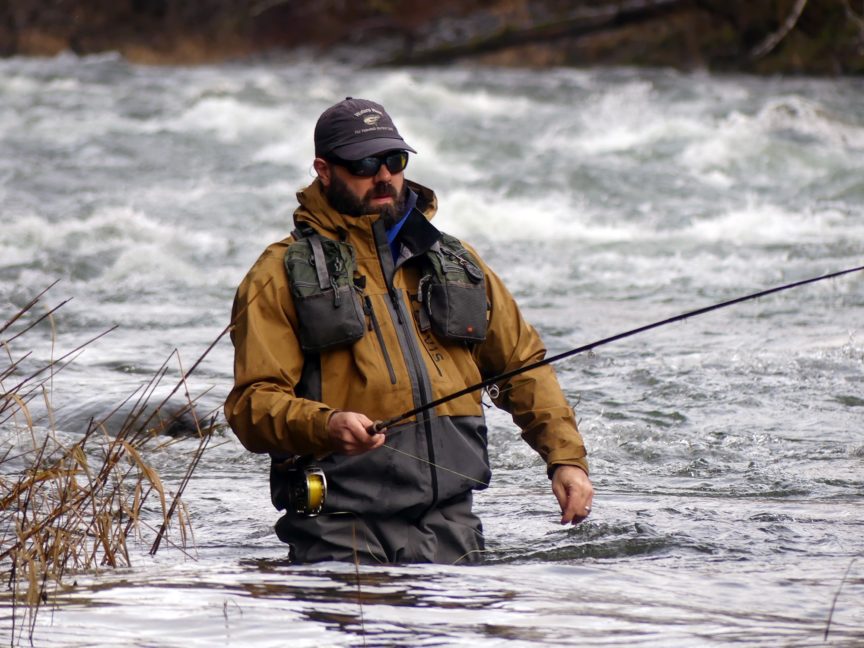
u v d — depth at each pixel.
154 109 76.75
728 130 67.75
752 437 21.97
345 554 11.75
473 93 86.69
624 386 26.05
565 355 12.13
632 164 62.47
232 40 128.25
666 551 13.28
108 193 56.59
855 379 26.58
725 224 52.16
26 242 47.06
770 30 101.06
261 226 51.38
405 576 10.66
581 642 8.34
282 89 84.69
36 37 127.62
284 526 12.16
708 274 42.81
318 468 11.78
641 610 9.38
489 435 22.00
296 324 11.87
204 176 61.19
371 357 11.84
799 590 10.45
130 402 22.34
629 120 73.94
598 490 18.06
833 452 20.97
